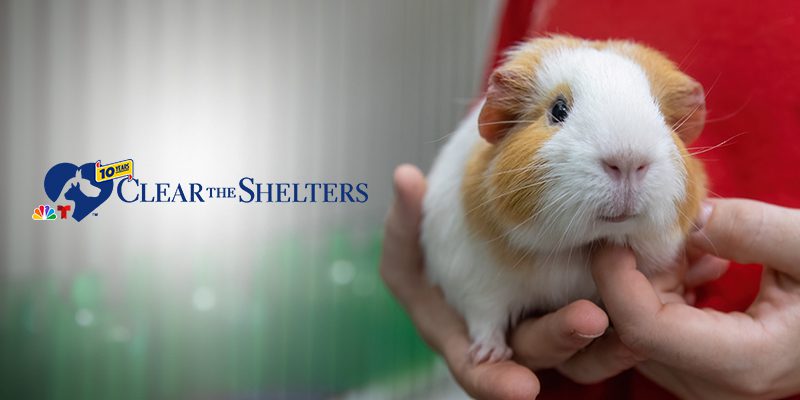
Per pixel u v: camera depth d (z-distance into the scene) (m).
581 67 0.32
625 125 0.30
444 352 0.38
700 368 0.31
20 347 0.54
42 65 0.54
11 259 0.55
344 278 0.72
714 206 0.32
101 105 0.57
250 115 0.65
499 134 0.33
